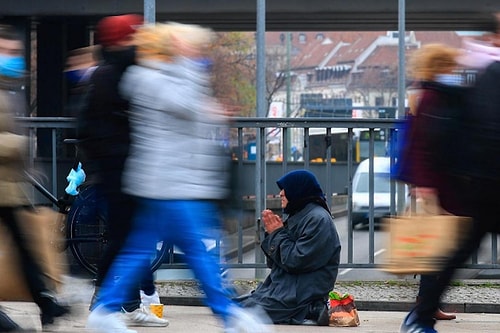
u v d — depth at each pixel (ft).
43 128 62.34
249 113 361.51
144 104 35.63
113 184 36.45
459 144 37.27
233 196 38.37
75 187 58.95
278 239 50.90
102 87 36.14
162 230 36.37
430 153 37.83
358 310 59.36
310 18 165.58
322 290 50.65
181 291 60.29
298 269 50.29
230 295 38.88
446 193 37.91
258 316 46.65
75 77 39.40
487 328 51.93
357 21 170.40
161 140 35.73
